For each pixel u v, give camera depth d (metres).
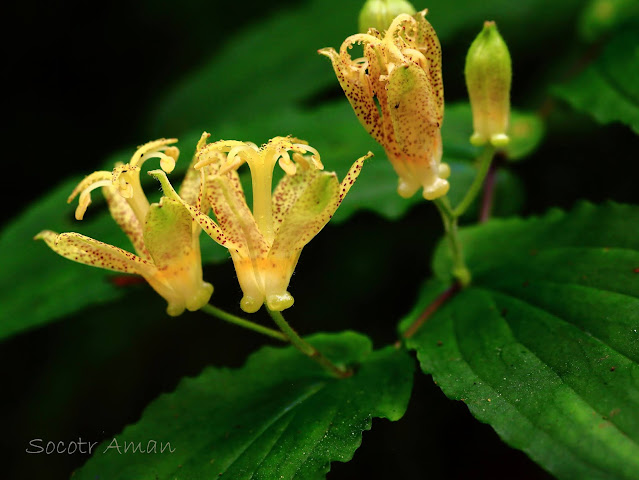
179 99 0.44
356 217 0.43
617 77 0.35
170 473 0.30
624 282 0.30
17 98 0.53
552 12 0.42
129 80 0.55
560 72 0.42
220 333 0.46
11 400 0.46
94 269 0.35
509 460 0.38
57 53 0.54
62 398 0.44
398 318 0.43
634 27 0.36
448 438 0.38
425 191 0.30
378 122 0.30
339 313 0.43
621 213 0.31
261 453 0.30
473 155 0.36
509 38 0.43
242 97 0.42
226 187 0.29
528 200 0.40
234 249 0.29
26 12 0.53
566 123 0.40
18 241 0.37
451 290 0.32
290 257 0.29
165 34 0.54
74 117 0.54
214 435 0.30
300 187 0.30
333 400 0.30
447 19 0.41
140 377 0.45
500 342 0.30
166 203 0.28
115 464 0.30
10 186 0.52
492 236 0.33
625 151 0.40
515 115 0.36
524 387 0.29
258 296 0.29
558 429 0.28
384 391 0.30
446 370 0.30
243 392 0.31
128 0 0.53
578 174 0.40
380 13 0.31
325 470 0.29
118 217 0.31
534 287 0.31
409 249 0.43
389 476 0.38
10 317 0.35
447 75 0.43
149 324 0.46
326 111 0.38
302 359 0.31
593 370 0.29
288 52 0.42
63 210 0.37
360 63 0.30
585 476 0.28
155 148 0.30
